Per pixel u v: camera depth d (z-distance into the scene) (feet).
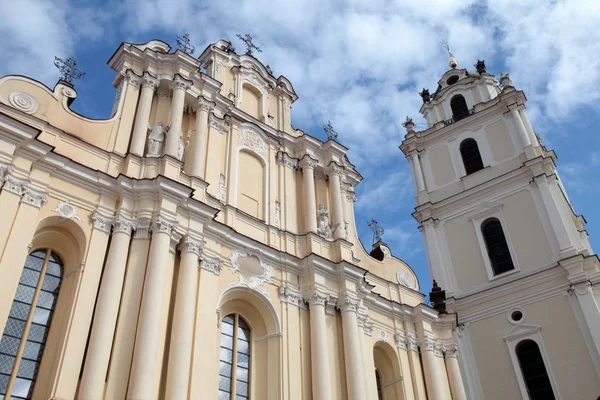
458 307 113.09
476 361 106.63
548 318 102.06
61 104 66.49
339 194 87.97
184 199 64.80
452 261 119.44
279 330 69.26
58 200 58.59
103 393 50.57
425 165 135.85
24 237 53.01
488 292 110.73
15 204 53.67
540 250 109.29
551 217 110.22
